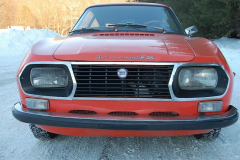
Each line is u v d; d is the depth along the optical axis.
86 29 2.85
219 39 13.81
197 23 13.16
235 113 1.89
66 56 1.89
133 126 1.73
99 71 1.84
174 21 3.14
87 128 1.77
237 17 11.12
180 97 1.84
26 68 1.92
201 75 1.85
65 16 47.03
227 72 1.90
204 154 2.21
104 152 2.25
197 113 1.87
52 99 1.89
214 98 1.86
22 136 2.60
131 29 2.82
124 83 1.83
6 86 4.96
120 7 3.25
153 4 3.35
